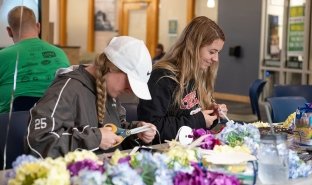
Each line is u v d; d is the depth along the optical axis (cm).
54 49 282
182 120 211
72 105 163
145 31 1070
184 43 221
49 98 159
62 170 109
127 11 1103
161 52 855
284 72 835
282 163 140
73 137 154
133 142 184
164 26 1040
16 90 259
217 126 218
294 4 806
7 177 120
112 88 168
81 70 171
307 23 786
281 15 836
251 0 883
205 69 227
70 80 167
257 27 876
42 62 270
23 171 107
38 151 150
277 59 848
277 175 139
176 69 218
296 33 808
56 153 150
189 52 218
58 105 158
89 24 1167
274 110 305
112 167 110
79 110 165
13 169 115
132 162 118
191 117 213
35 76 265
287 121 226
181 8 1005
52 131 152
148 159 115
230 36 924
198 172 121
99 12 1153
